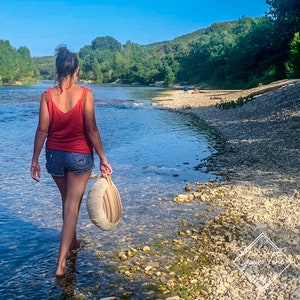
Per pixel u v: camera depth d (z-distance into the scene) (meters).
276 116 10.16
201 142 8.31
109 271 2.78
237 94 20.33
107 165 2.75
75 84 2.68
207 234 3.39
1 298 2.46
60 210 4.03
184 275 2.72
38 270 2.81
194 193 4.50
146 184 5.00
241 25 66.12
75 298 2.46
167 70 61.81
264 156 6.40
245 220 3.70
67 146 2.66
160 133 9.70
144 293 2.50
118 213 2.75
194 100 21.16
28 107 18.28
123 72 82.88
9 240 3.29
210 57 50.75
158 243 3.22
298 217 3.67
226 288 2.55
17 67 84.62
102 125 11.27
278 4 28.45
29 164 6.18
